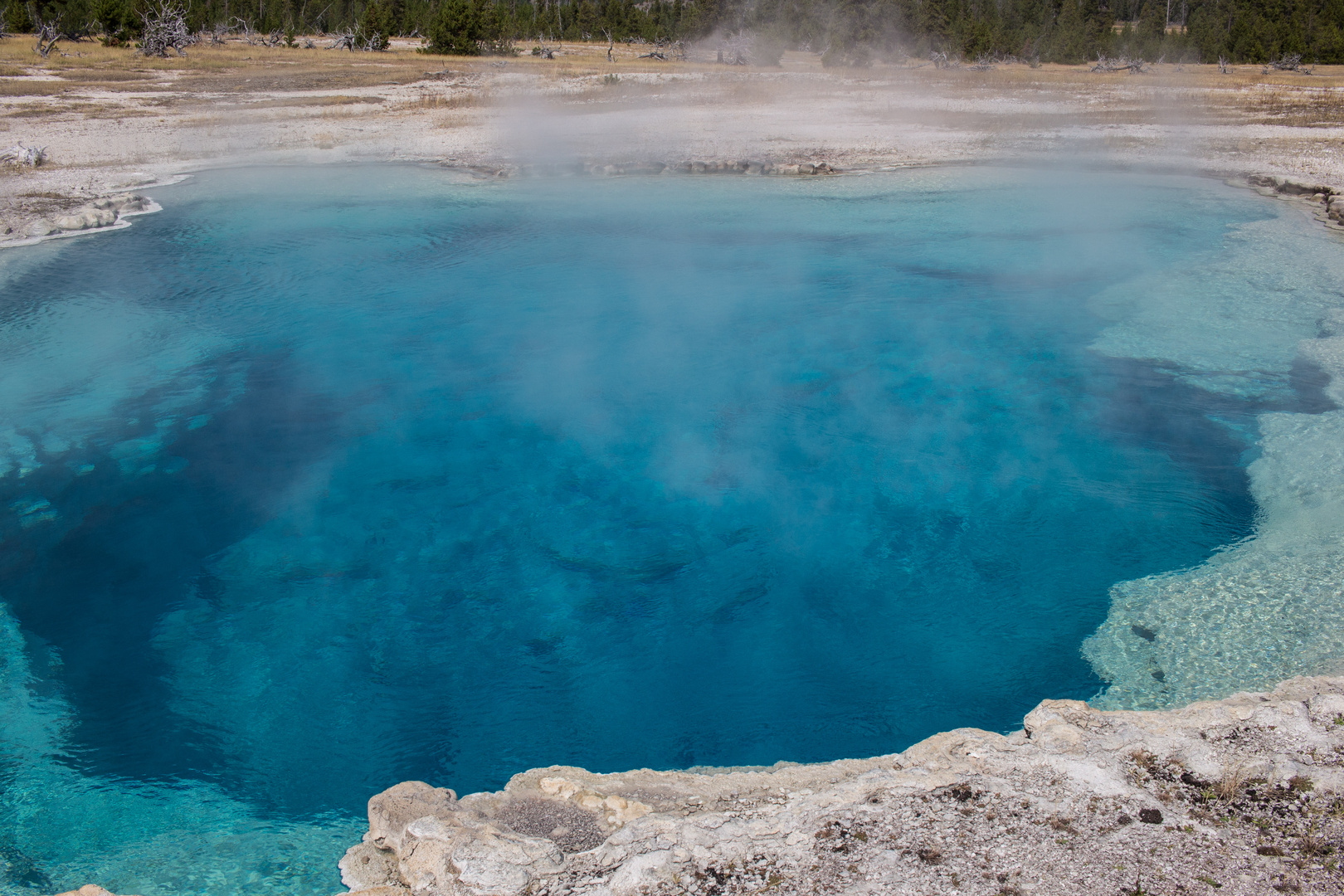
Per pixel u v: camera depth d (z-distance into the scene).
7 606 6.36
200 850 4.52
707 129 23.11
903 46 45.34
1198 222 14.84
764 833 3.58
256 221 14.86
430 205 16.03
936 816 3.62
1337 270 12.22
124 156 18.53
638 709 5.55
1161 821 3.54
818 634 6.16
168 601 6.45
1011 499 7.57
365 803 4.87
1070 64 42.12
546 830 3.84
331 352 10.36
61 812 4.75
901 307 11.62
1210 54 41.97
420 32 50.81
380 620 6.32
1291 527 6.92
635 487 7.88
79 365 9.88
